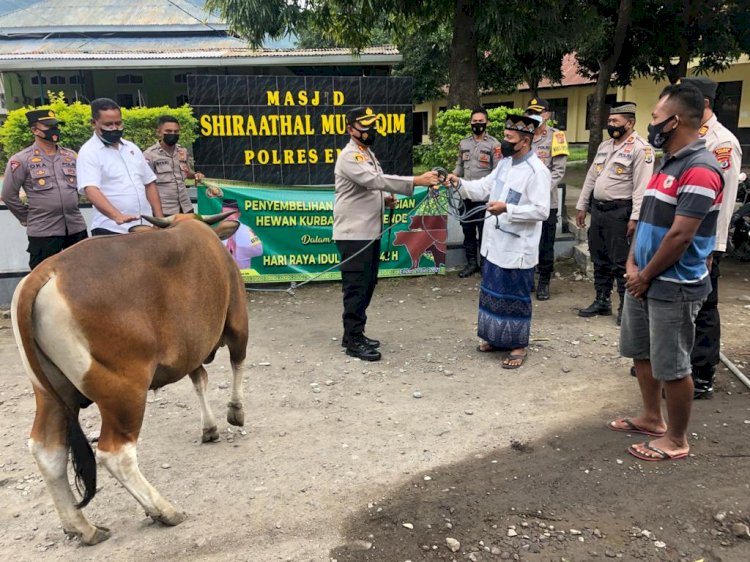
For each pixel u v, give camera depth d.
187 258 3.17
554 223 7.17
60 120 8.31
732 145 4.22
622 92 24.64
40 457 2.94
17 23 21.97
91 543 3.08
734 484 3.47
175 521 3.20
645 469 3.65
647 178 5.83
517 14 12.23
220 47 20.45
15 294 2.71
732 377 4.94
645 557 2.93
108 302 2.77
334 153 8.34
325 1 13.18
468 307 7.17
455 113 9.11
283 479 3.65
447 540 3.05
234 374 4.11
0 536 3.17
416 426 4.30
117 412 2.87
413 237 8.27
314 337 6.23
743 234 8.83
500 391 4.86
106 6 22.98
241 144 8.08
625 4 15.27
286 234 7.99
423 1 13.06
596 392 4.79
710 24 16.08
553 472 3.66
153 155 6.89
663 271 3.46
